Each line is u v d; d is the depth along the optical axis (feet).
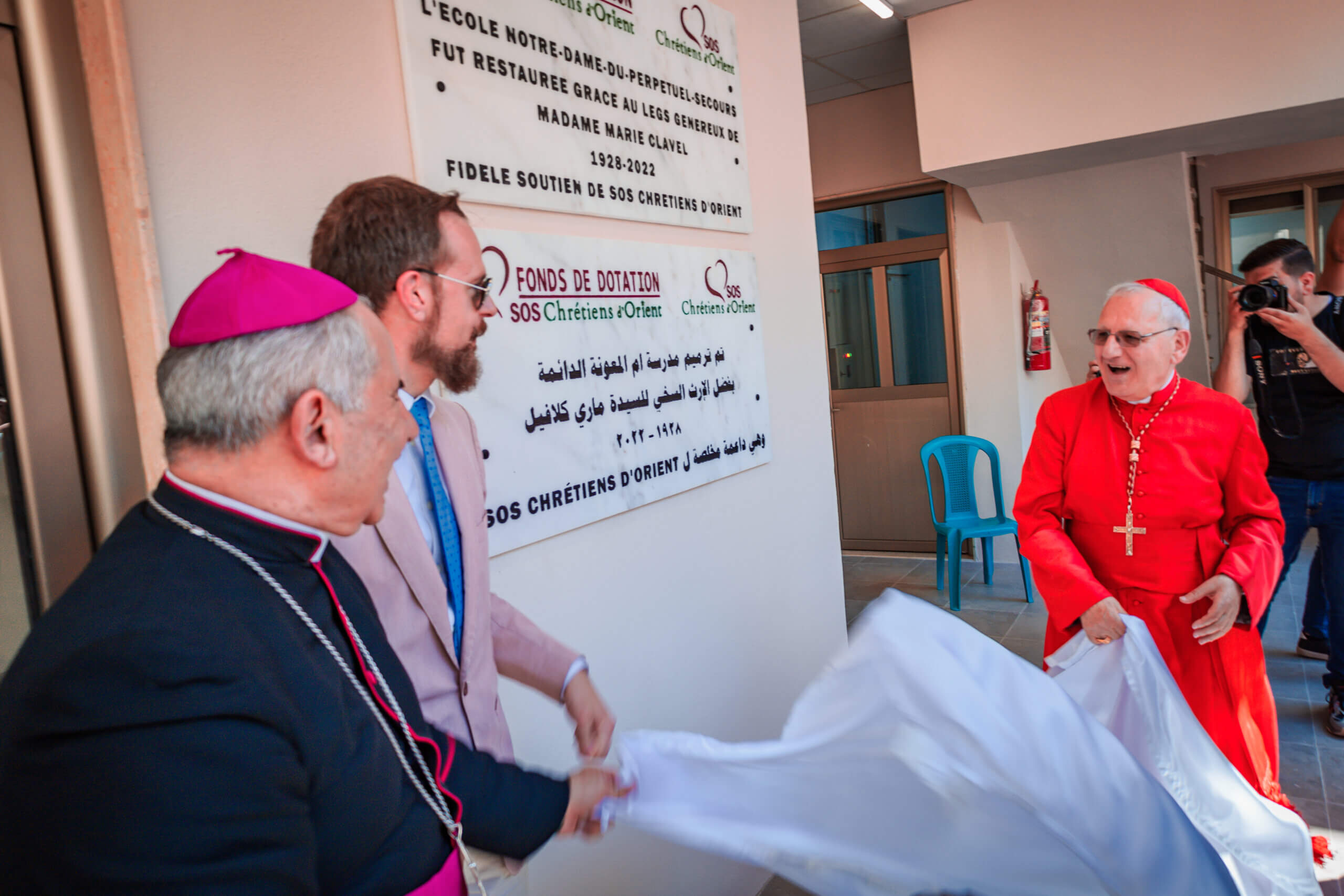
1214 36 11.83
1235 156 18.29
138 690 1.75
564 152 5.41
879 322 17.79
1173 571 6.18
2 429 3.11
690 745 3.44
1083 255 15.69
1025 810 3.05
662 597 6.40
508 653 4.14
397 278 3.33
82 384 3.29
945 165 13.76
